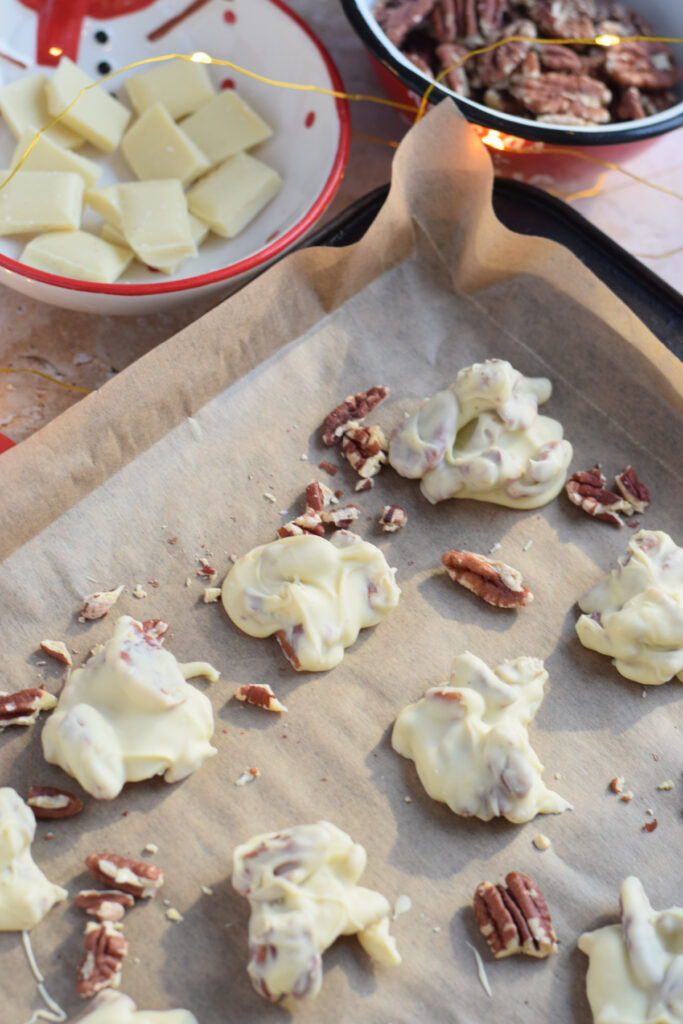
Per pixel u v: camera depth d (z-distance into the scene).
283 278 0.49
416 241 0.52
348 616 0.46
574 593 0.48
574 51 0.56
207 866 0.43
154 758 0.43
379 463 0.49
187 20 0.56
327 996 0.41
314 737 0.45
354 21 0.53
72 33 0.56
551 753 0.45
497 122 0.50
